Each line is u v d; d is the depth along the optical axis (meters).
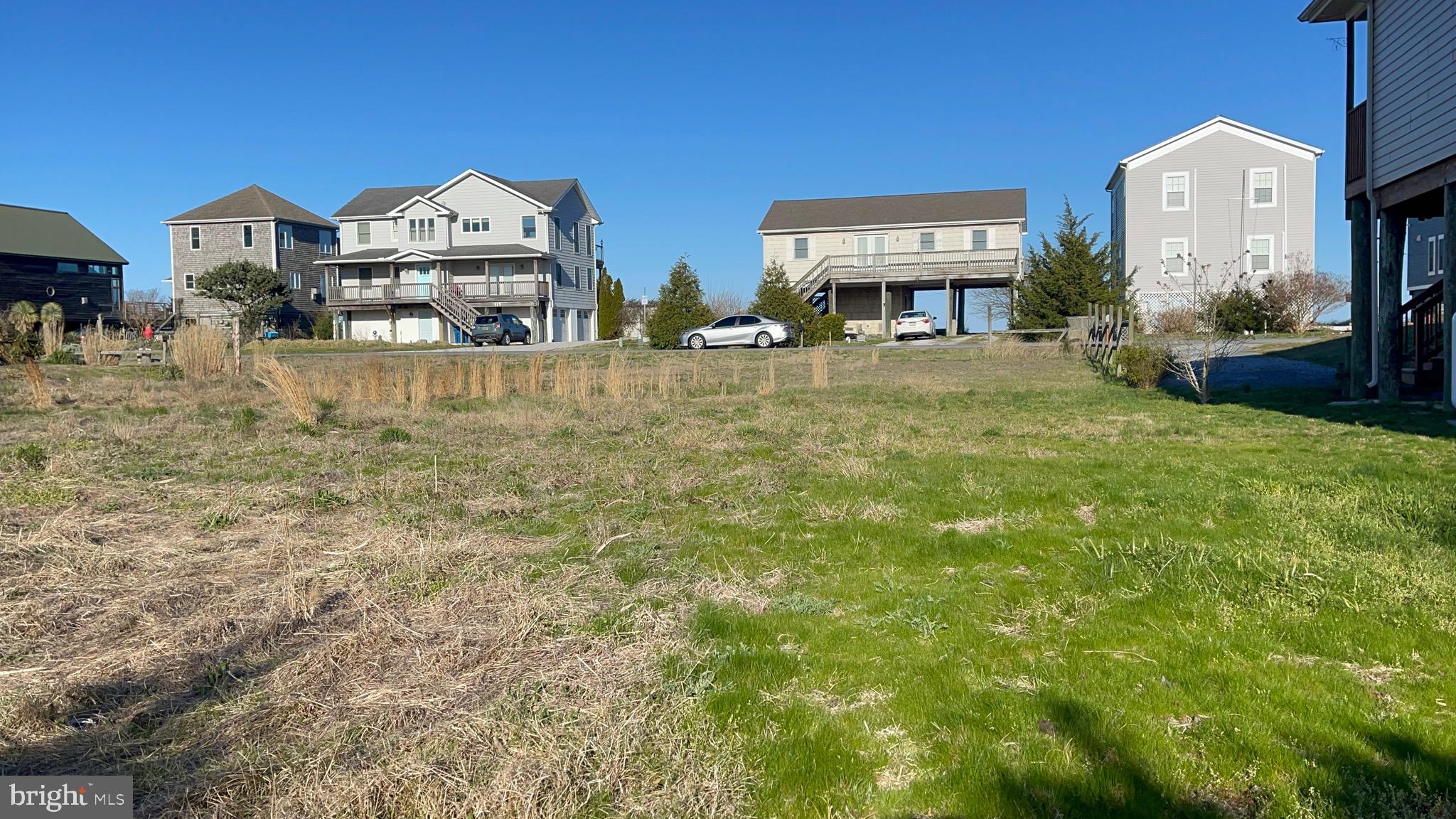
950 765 3.07
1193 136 37.47
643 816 2.79
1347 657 3.83
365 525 6.28
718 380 18.86
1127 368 16.67
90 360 23.47
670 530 6.19
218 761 3.03
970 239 43.66
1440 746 3.07
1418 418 10.77
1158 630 4.17
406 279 47.66
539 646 4.04
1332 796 2.81
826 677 3.76
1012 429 10.80
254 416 12.63
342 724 3.28
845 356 26.03
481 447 9.98
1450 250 11.12
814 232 44.88
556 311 48.09
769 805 2.87
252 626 4.21
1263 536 5.56
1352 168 13.43
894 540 5.78
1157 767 2.99
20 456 8.66
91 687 3.57
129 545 5.57
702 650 4.04
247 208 51.06
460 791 2.85
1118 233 42.84
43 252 43.81
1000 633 4.21
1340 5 13.23
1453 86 10.64
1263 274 36.91
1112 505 6.54
